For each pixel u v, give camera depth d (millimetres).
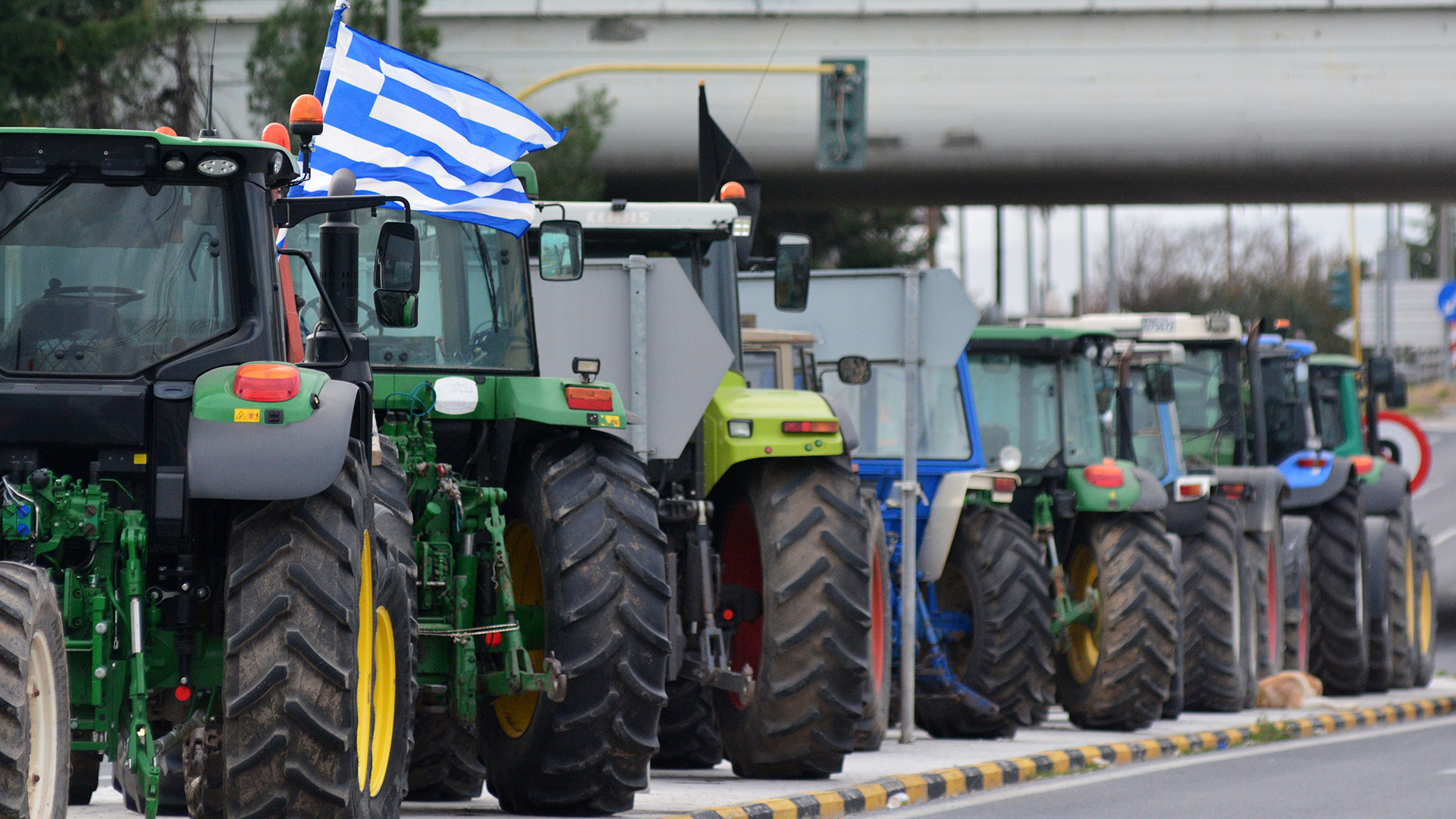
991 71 96188
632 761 30453
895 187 104250
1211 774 42500
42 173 23281
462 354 32000
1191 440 65062
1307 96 96062
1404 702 62375
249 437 21750
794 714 35562
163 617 23344
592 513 30688
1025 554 46875
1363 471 68375
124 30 65500
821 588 35594
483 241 32500
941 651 47406
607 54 95625
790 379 47312
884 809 35562
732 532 37875
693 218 39438
